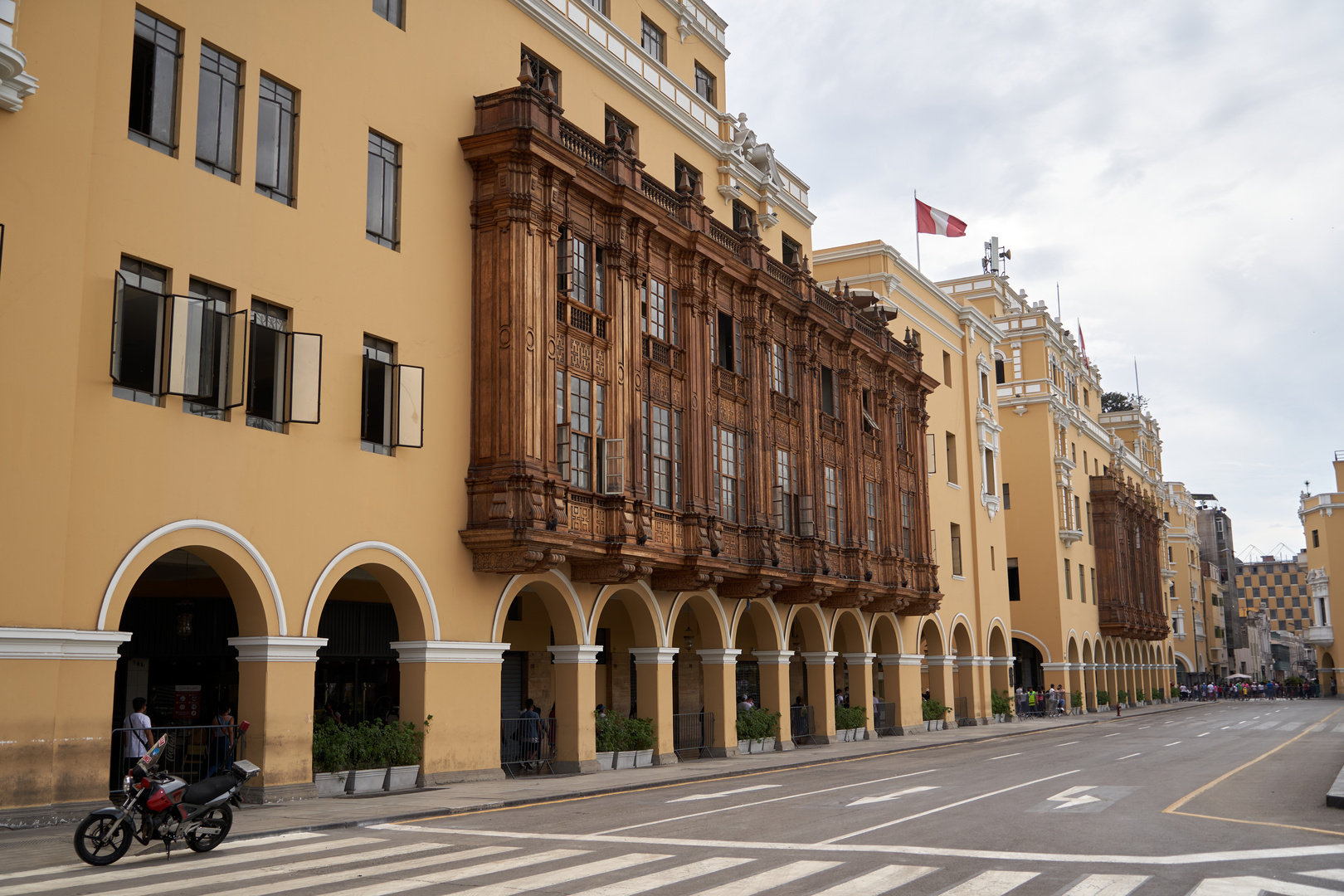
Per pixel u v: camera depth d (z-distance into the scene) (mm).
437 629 21312
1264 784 21297
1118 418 100438
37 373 15023
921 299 48969
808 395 34250
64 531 15109
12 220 14883
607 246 25719
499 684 22781
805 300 34188
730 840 14203
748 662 41656
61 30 15695
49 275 15273
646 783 21922
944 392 50312
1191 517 117000
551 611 25016
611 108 29000
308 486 19031
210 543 17172
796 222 39312
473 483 22359
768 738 32125
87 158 15891
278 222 19016
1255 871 11648
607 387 25219
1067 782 22062
